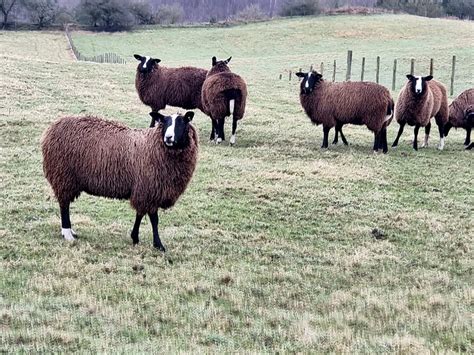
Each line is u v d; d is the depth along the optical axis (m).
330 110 19.94
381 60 50.16
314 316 8.80
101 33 82.31
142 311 8.55
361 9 91.56
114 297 9.08
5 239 11.53
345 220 14.31
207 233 12.77
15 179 15.99
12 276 9.68
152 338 7.67
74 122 11.44
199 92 21.83
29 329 7.58
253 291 9.87
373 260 11.84
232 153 19.78
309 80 20.00
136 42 75.88
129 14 85.62
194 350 7.21
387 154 20.38
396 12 93.19
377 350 7.56
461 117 22.50
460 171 18.77
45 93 27.53
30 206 13.84
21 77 30.73
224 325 8.23
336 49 65.62
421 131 26.17
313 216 14.41
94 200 14.73
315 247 12.55
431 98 20.80
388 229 13.94
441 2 105.56
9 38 74.38
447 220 14.61
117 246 11.48
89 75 34.25
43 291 9.13
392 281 10.78
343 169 18.17
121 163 11.16
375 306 9.35
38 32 81.12
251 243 12.46
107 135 11.29
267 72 48.00
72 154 11.27
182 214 14.04
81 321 8.02
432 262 11.98
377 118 19.64
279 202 15.25
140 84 22.00
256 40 73.88
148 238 12.16
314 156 19.73
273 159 19.25
